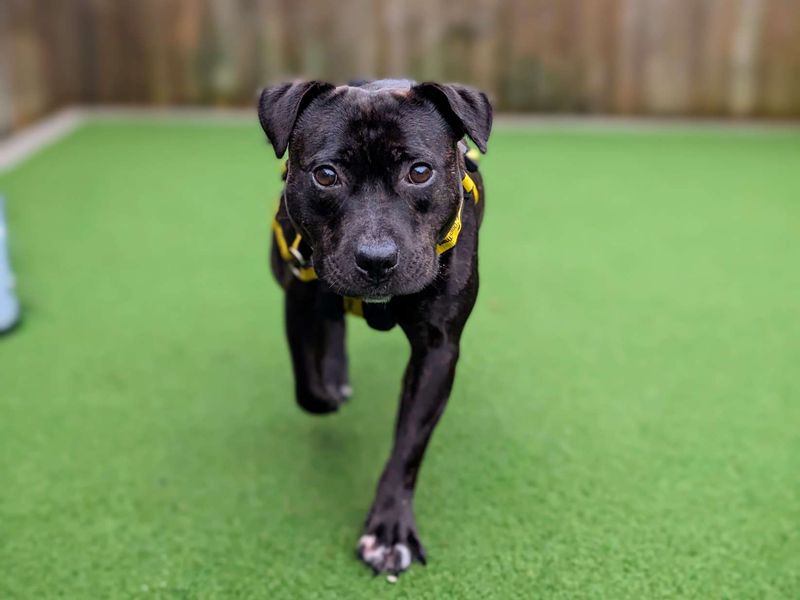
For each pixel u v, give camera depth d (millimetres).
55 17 3012
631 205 2182
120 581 912
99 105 3156
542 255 1828
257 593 894
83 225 2008
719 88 3000
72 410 1224
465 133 885
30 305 1565
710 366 1348
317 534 980
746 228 2008
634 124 3020
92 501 1034
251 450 1134
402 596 886
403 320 914
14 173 2426
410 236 821
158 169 2492
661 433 1167
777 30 2924
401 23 3035
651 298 1605
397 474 927
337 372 1191
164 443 1148
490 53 3043
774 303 1587
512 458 1109
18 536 973
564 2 2979
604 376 1315
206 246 1877
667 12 2953
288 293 987
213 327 1479
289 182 871
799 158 2615
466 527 984
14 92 2730
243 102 3135
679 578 911
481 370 1327
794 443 1145
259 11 3047
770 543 960
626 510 1013
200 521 1001
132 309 1553
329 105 844
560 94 3066
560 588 897
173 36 3084
